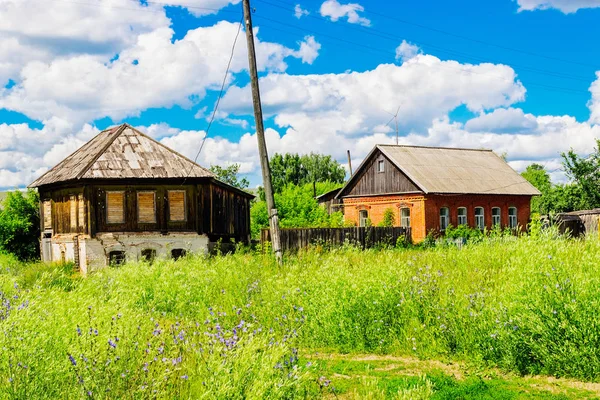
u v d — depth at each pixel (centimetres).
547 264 900
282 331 959
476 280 1166
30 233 3219
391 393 684
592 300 780
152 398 563
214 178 2678
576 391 697
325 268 1261
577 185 4897
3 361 543
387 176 4016
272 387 548
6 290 859
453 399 682
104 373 558
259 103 1830
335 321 982
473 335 860
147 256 2586
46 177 2898
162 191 2633
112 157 2656
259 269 1514
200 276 1352
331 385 697
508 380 752
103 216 2572
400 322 963
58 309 737
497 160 4638
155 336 704
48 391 540
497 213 4100
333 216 3897
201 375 577
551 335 782
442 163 4147
